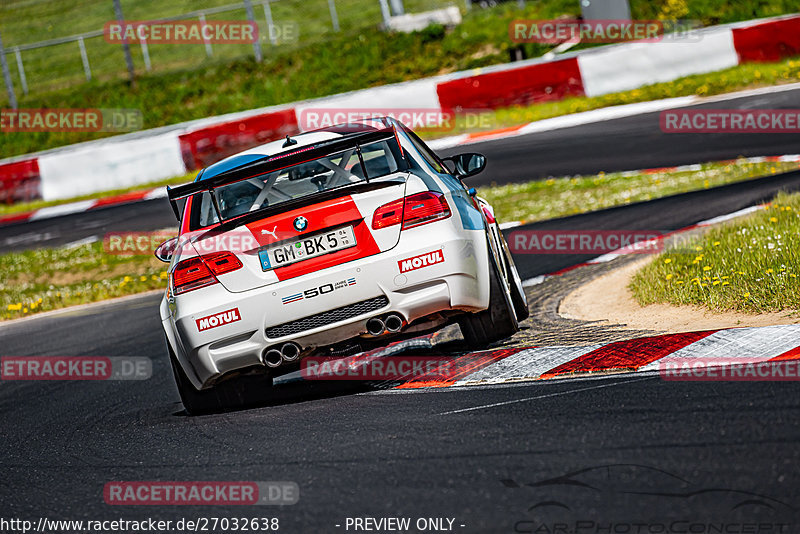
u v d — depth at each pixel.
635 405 13.38
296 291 16.56
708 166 51.09
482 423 13.80
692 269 23.56
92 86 107.69
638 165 55.41
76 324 38.50
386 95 80.06
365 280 16.56
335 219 16.64
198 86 103.69
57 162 81.19
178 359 17.61
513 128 75.38
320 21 115.50
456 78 80.31
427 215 16.86
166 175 81.00
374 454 13.20
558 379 15.85
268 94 101.06
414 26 103.88
